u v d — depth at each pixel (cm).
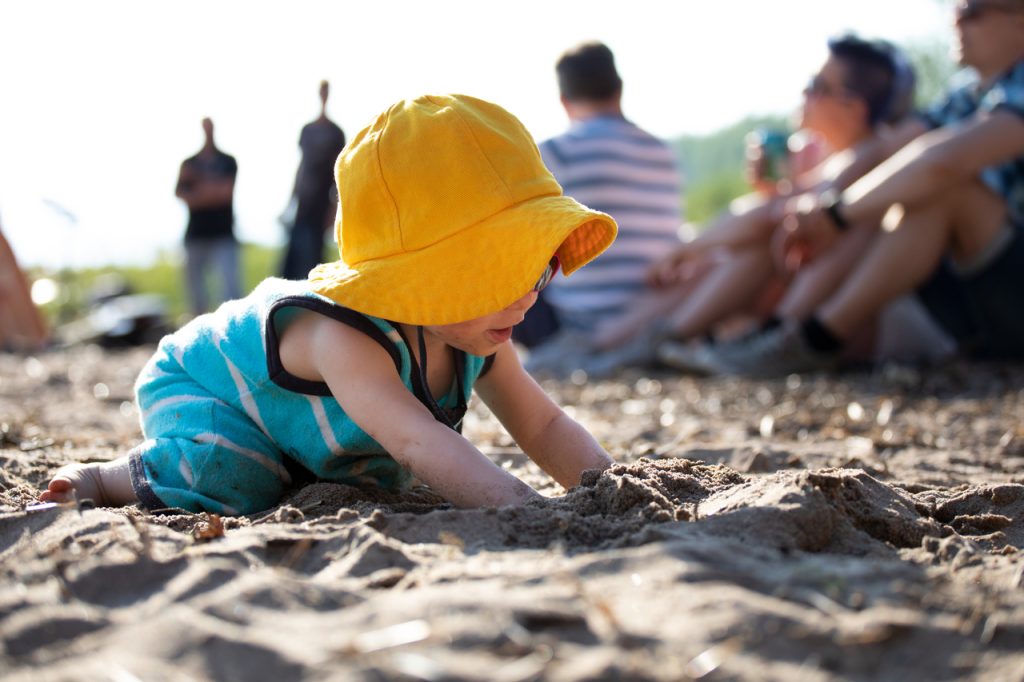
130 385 638
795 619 154
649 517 208
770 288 669
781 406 511
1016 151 557
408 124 239
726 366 614
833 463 334
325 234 796
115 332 972
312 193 779
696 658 143
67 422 464
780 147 736
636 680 137
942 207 581
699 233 668
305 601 163
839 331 597
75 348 912
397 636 147
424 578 175
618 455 352
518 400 274
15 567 181
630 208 681
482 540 200
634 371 649
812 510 202
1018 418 461
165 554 190
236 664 142
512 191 236
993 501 245
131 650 147
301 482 271
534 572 174
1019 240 582
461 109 241
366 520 205
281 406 256
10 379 665
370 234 240
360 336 239
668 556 177
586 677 137
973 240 586
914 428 438
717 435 433
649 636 149
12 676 144
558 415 276
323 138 774
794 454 347
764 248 657
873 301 592
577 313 694
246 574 172
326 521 212
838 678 143
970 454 383
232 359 261
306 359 246
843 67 652
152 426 270
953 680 145
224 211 902
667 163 700
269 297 261
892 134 645
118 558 181
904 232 585
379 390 238
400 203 236
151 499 253
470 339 241
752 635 150
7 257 891
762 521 198
